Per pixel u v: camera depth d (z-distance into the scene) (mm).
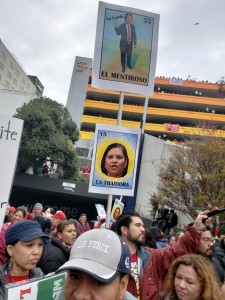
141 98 64188
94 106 63219
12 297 2113
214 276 2682
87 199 28719
